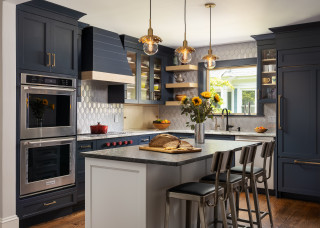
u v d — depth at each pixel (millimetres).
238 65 5734
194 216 3096
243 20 4367
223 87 6062
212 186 2562
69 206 4031
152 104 5879
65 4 3713
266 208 4234
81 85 4984
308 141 4520
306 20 4359
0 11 3240
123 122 5832
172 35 5195
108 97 5461
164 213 2682
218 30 4871
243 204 4398
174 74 6426
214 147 3199
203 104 3516
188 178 3055
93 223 2787
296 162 4586
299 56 4562
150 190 2508
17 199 3404
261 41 5199
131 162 2541
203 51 6098
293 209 4215
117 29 4844
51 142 3703
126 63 5055
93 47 4543
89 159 2799
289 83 4652
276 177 4766
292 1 3641
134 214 2549
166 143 2971
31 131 3514
